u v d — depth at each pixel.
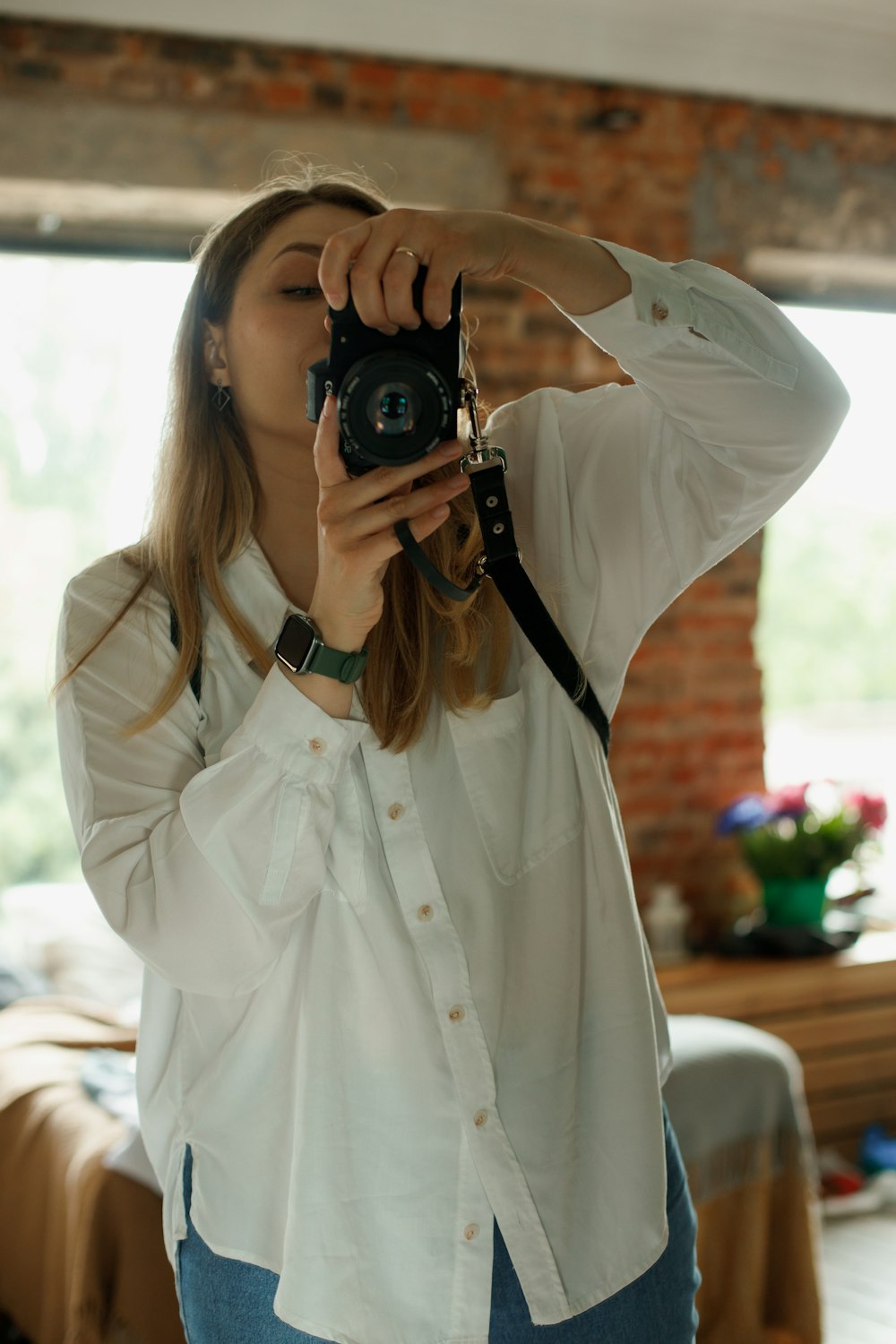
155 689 1.07
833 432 1.07
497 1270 1.04
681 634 4.32
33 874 6.64
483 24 3.87
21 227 3.73
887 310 4.80
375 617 0.98
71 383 7.27
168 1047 1.13
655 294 1.00
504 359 4.05
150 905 0.98
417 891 1.06
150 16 3.57
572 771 1.13
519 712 1.12
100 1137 2.34
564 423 1.22
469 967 1.06
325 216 1.14
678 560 1.16
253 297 1.12
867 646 9.36
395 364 0.90
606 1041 1.11
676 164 4.24
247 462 1.18
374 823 1.07
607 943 1.12
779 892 4.17
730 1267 2.69
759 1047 2.84
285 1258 1.02
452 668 1.09
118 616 1.08
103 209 3.71
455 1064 1.04
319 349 1.11
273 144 3.73
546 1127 1.07
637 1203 1.08
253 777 0.97
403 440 0.92
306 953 1.05
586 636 1.18
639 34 4.03
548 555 1.18
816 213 4.44
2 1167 2.66
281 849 0.97
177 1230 1.10
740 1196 2.71
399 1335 1.03
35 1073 2.76
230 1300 1.06
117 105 3.58
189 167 3.64
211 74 3.66
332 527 0.94
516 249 0.96
